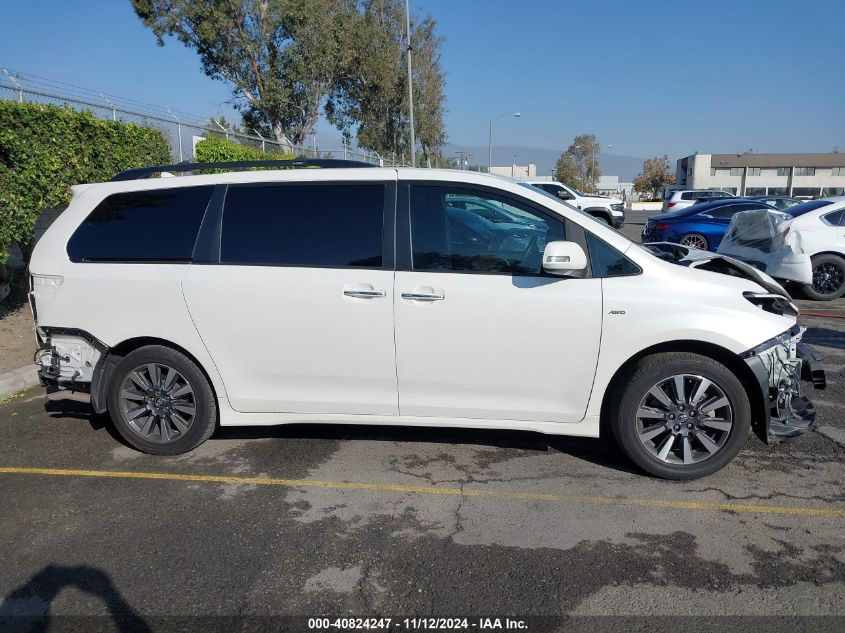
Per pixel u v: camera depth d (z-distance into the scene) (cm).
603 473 403
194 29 2652
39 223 909
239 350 408
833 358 647
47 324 430
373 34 3341
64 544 329
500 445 449
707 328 364
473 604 279
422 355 390
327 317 394
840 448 436
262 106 2855
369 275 391
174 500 375
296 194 411
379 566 307
